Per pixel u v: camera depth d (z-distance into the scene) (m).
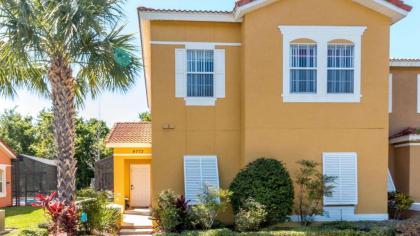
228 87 16.42
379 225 14.15
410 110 19.34
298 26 15.72
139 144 21.11
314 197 14.38
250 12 15.60
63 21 13.00
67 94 14.08
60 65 13.77
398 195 16.22
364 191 15.78
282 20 15.70
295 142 15.64
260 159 14.84
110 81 15.26
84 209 15.50
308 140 15.69
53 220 13.85
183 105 16.22
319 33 15.77
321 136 15.72
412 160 16.67
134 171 25.20
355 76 15.85
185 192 15.65
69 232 13.85
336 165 15.67
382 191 15.79
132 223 18.31
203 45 16.27
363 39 15.95
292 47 15.84
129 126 24.08
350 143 15.81
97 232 15.70
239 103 16.41
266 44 15.65
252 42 15.60
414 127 19.16
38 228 14.84
